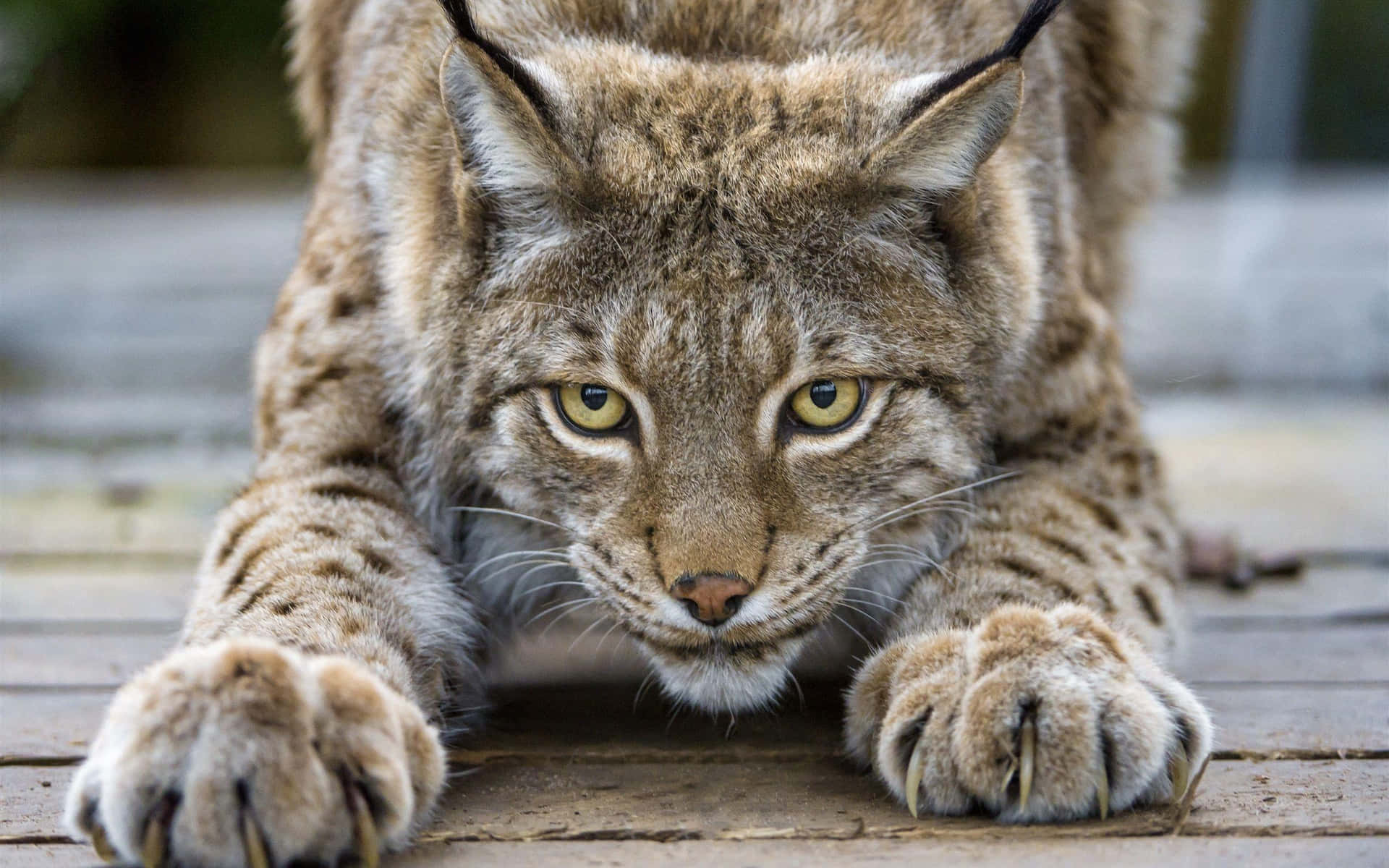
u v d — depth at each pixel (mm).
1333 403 14125
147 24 26484
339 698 4289
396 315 6059
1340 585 8328
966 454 5961
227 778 4062
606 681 6598
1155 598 6133
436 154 6059
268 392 6645
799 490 5543
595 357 5488
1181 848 4566
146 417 13297
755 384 5410
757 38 6332
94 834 4293
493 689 6457
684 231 5516
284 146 27703
